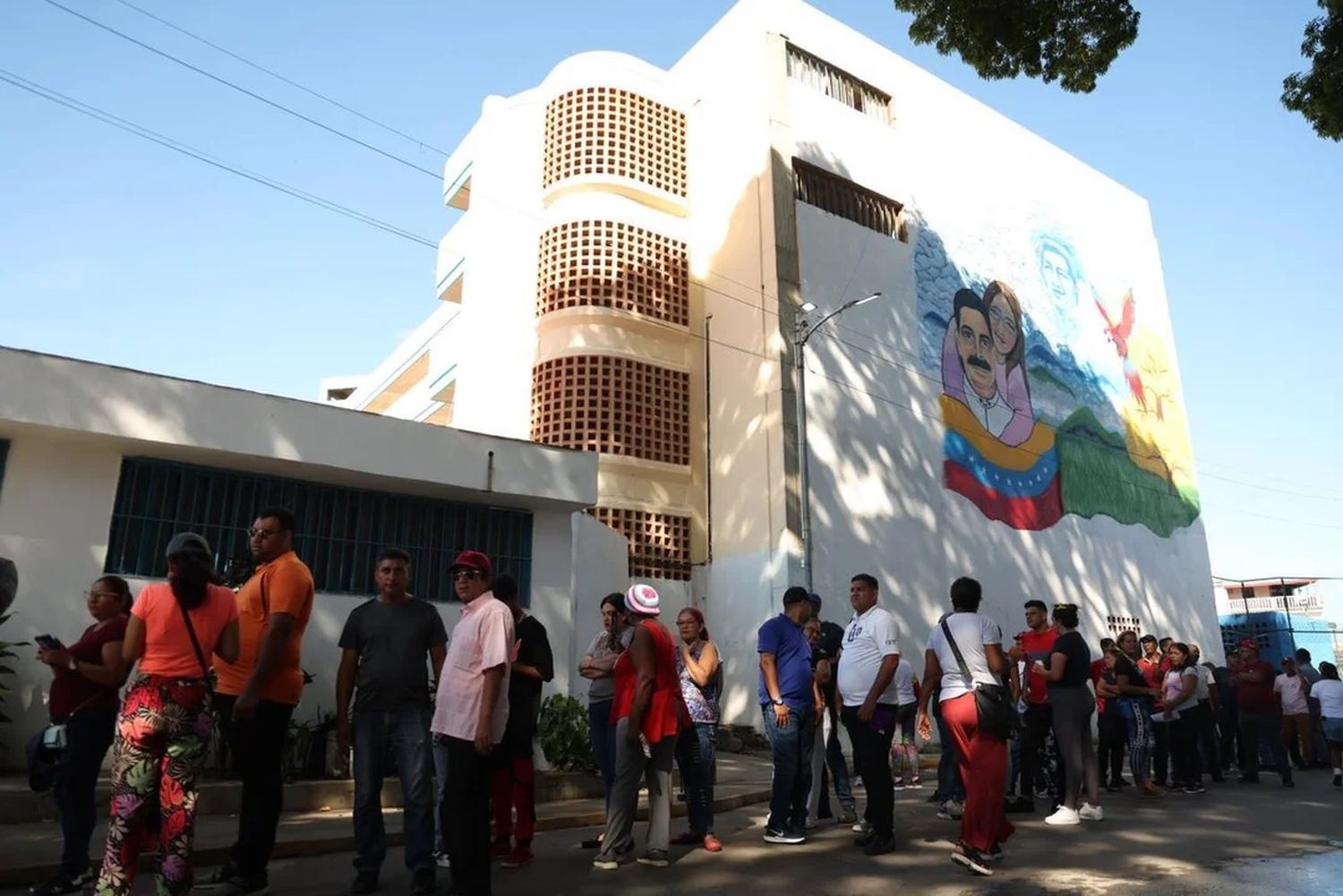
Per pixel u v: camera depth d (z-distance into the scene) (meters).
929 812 9.08
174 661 4.67
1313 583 42.31
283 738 5.38
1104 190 31.02
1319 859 6.42
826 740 8.66
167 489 9.69
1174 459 30.72
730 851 6.82
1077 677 8.29
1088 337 28.28
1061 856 6.56
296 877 5.90
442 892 5.43
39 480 9.02
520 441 11.59
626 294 20.61
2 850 6.05
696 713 7.20
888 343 21.77
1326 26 11.75
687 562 20.06
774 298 19.80
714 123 22.50
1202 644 29.30
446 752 5.07
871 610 7.18
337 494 10.70
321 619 10.19
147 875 5.70
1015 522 23.56
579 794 9.75
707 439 20.75
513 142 23.59
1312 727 14.84
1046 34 11.77
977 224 25.45
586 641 15.15
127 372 9.21
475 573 5.39
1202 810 9.05
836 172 21.92
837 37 23.41
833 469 19.70
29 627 8.70
